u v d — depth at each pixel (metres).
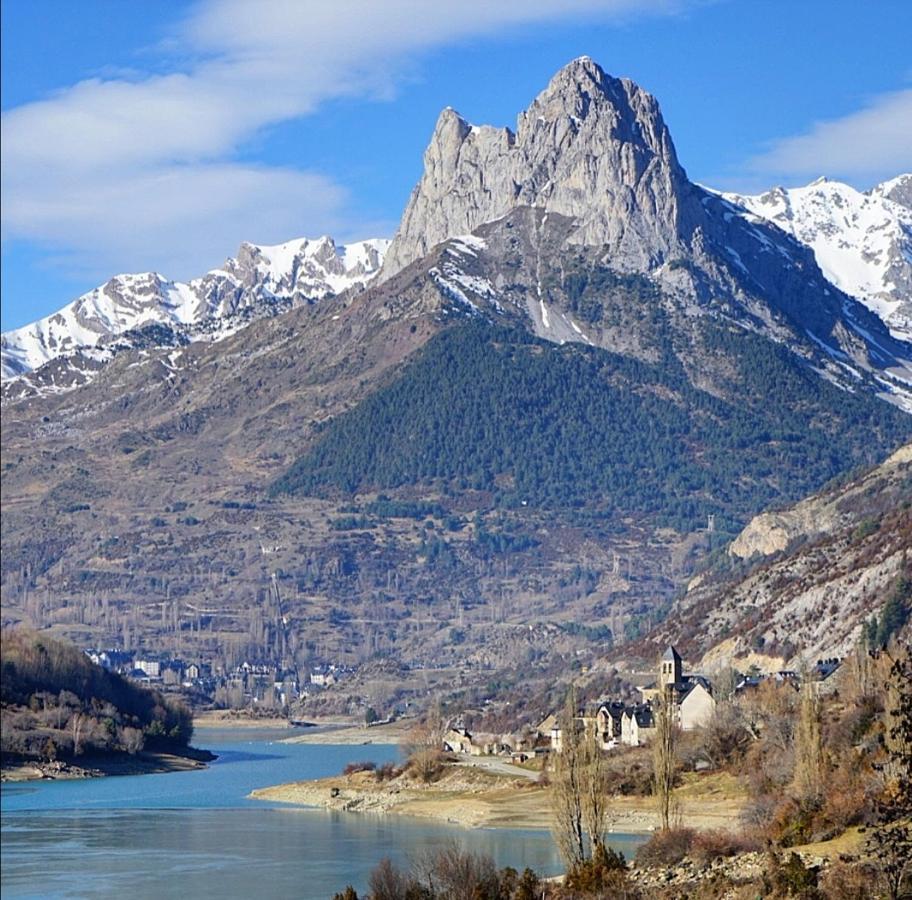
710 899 195.88
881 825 197.38
